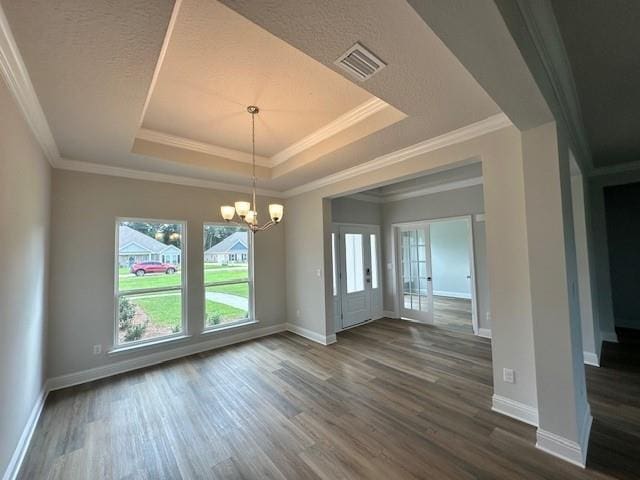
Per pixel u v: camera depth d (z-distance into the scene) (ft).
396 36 4.90
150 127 10.07
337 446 6.86
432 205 17.88
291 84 7.64
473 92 6.80
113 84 6.14
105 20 4.43
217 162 12.26
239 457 6.57
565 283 6.50
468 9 3.63
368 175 12.05
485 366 11.41
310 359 12.45
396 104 7.29
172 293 13.21
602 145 11.80
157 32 4.73
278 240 17.11
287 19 4.40
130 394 9.57
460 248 27.50
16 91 5.95
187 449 6.86
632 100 8.48
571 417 6.31
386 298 20.26
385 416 8.05
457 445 6.79
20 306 6.73
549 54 6.07
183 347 13.10
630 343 13.75
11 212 6.05
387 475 5.94
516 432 7.22
